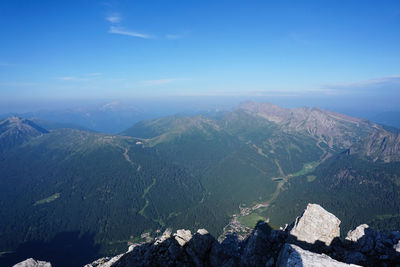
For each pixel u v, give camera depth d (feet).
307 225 170.30
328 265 77.97
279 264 94.89
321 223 168.25
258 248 166.09
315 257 83.10
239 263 167.43
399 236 141.28
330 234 162.81
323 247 157.38
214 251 167.32
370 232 153.17
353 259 135.54
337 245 157.17
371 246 141.59
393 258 124.88
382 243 140.46
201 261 161.07
